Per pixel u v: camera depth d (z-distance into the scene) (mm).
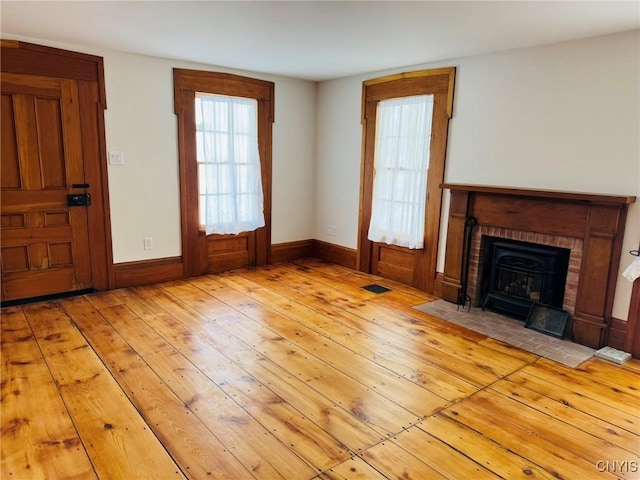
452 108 3930
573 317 3246
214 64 4371
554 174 3332
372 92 4652
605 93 3006
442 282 4102
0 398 2336
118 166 4039
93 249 4016
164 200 4371
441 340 3219
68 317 3484
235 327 3371
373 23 2902
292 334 3268
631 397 2496
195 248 4672
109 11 2762
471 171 3867
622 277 2998
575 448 2043
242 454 1945
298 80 5152
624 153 2953
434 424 2205
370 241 4926
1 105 3424
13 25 3098
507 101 3551
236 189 4773
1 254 3584
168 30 3174
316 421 2203
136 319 3479
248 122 4773
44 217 3734
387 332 3344
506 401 2430
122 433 2070
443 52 3641
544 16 2639
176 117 4305
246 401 2365
